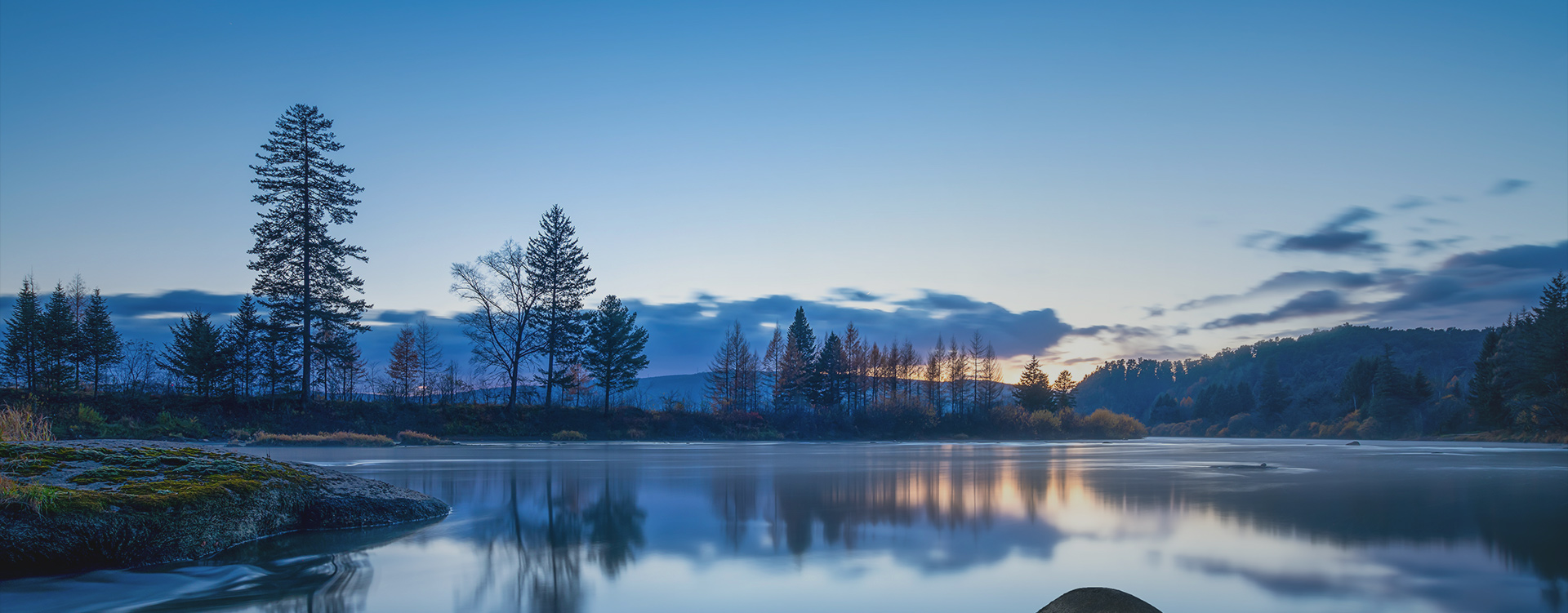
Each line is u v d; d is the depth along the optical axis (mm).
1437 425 81688
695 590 5445
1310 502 10680
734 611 4934
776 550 6918
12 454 7262
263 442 27328
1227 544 7316
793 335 82812
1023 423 71375
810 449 32062
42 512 5555
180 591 5324
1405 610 5062
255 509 7348
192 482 7027
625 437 44562
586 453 25125
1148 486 13039
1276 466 19516
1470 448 37312
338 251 37844
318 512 8289
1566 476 15875
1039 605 5090
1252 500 11031
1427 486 13281
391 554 6707
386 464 18266
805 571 6090
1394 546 7219
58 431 26016
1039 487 12844
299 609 4910
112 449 8008
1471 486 13312
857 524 8484
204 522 6582
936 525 8422
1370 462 21750
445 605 5027
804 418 57281
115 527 5828
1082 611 2566
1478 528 8305
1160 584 5723
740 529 8102
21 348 40500
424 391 51000
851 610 4965
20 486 5785
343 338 39062
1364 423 87438
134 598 5121
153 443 9469
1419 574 6059
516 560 6477
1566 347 54562
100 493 6086
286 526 7961
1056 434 73688
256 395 38531
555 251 47094
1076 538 7590
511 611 4898
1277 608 5078
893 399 69688
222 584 5566
